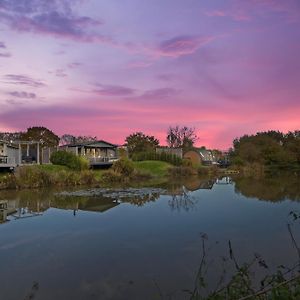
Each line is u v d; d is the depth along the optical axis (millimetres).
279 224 17953
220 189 36812
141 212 22438
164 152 74750
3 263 12414
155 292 9734
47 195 31938
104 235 16266
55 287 10242
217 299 6234
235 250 13398
